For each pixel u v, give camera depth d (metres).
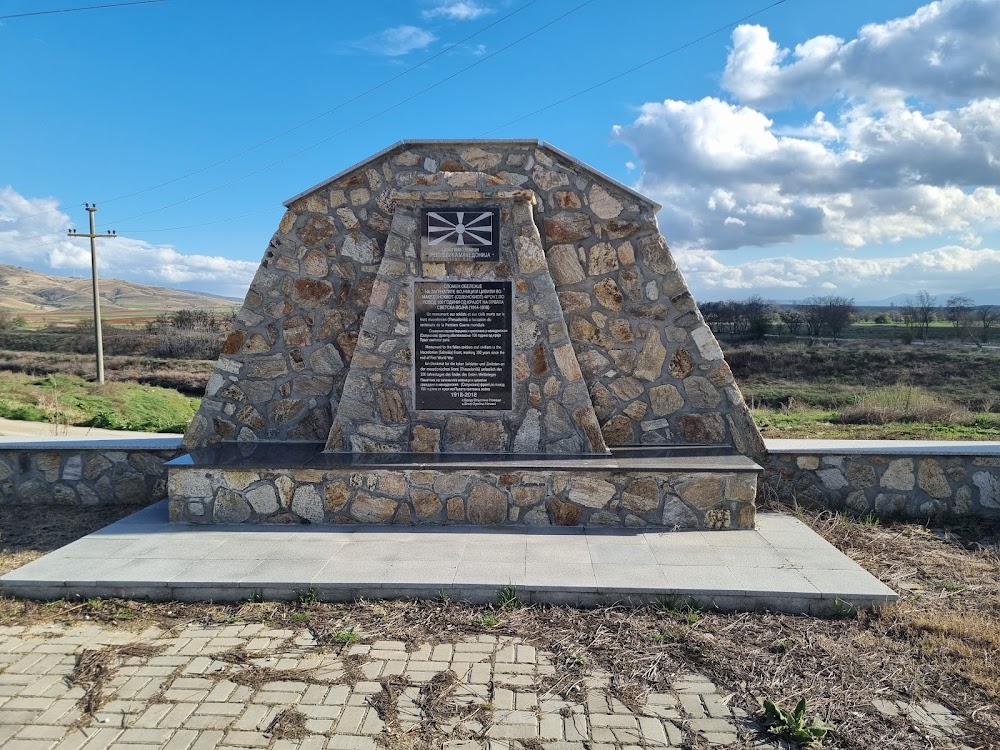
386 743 2.87
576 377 5.56
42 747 2.85
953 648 3.61
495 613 4.02
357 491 5.32
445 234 5.57
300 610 4.10
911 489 5.85
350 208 6.01
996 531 5.48
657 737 2.91
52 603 4.23
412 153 5.94
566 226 5.89
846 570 4.38
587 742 2.88
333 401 6.08
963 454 5.78
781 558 4.59
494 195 5.52
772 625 3.88
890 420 10.71
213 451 5.75
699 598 4.06
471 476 5.26
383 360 5.64
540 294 5.57
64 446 6.39
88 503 6.42
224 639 3.78
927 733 2.93
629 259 5.89
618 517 5.24
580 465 5.20
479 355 5.61
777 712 3.00
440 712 3.08
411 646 3.67
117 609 4.16
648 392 5.94
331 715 3.06
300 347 6.08
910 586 4.48
